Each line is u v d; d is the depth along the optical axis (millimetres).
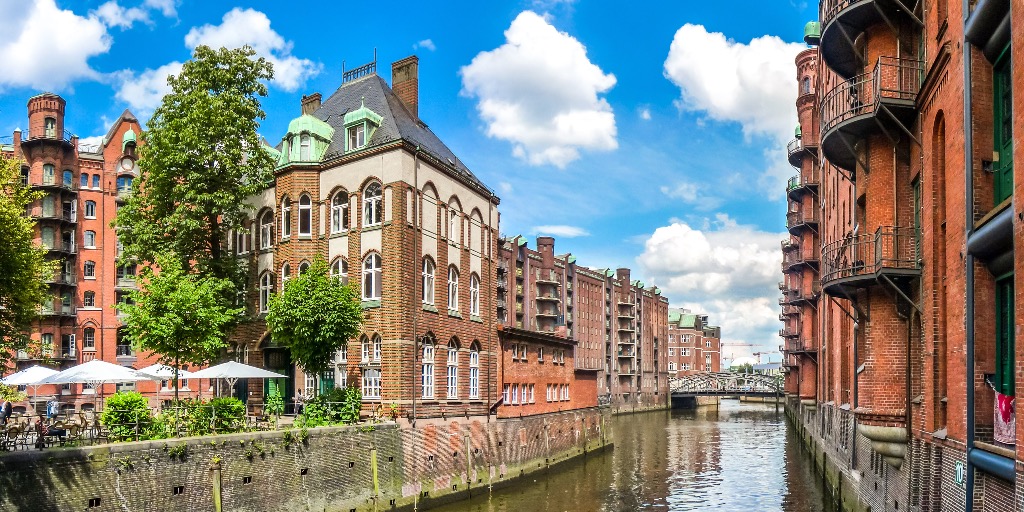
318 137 37562
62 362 58938
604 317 118000
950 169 15664
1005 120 13375
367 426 29047
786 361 88250
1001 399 12797
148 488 20906
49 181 59719
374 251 34531
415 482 31406
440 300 36906
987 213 13156
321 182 36969
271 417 30094
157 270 37281
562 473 43062
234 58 35188
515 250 94875
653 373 134500
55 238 59125
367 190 35406
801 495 35562
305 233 36844
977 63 13875
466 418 37406
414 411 33250
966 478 14000
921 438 18109
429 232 36469
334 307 31250
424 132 41750
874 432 19547
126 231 35188
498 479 37875
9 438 21141
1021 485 11211
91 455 19703
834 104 25078
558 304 103188
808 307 59688
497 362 42312
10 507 17891
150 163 34031
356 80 42062
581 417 51188
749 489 37312
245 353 38344
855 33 21734
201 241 34812
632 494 35781
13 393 24953
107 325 60594
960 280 14844
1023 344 11180
